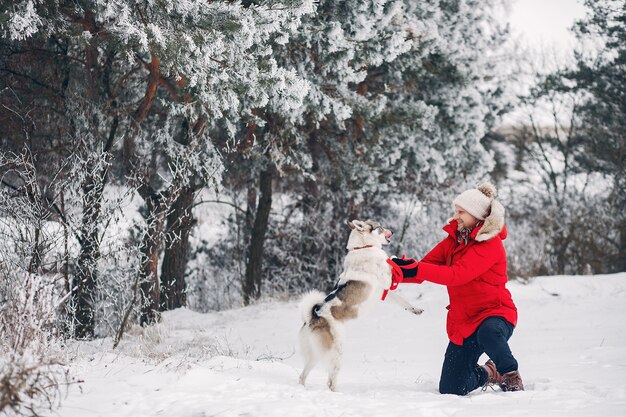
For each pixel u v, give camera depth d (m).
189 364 5.50
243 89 9.96
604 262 21.02
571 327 9.75
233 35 9.37
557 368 6.30
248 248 18.75
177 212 13.34
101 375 5.17
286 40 9.89
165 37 9.12
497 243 5.09
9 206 7.60
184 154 11.27
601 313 11.02
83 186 9.12
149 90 11.15
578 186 25.58
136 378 4.95
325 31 11.71
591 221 20.83
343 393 5.01
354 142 14.71
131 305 8.60
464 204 5.14
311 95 12.09
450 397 4.65
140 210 15.48
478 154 16.22
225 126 11.88
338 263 17.77
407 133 14.80
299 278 18.23
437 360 7.62
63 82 11.99
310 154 14.74
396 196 17.97
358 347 9.02
